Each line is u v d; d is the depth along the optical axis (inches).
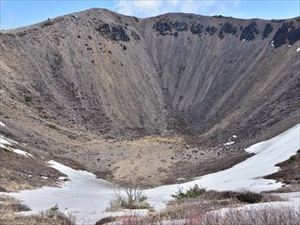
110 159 4256.9
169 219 442.9
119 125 7406.5
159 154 4598.9
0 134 3503.9
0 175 2230.6
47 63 7765.8
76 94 7559.1
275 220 287.6
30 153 3289.9
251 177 2554.1
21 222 608.1
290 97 6368.1
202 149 5002.5
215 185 2442.2
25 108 5590.6
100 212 885.2
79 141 4963.1
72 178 3110.2
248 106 7514.8
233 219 291.9
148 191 2452.0
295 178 2113.7
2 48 7170.3
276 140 3804.1
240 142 5147.6
